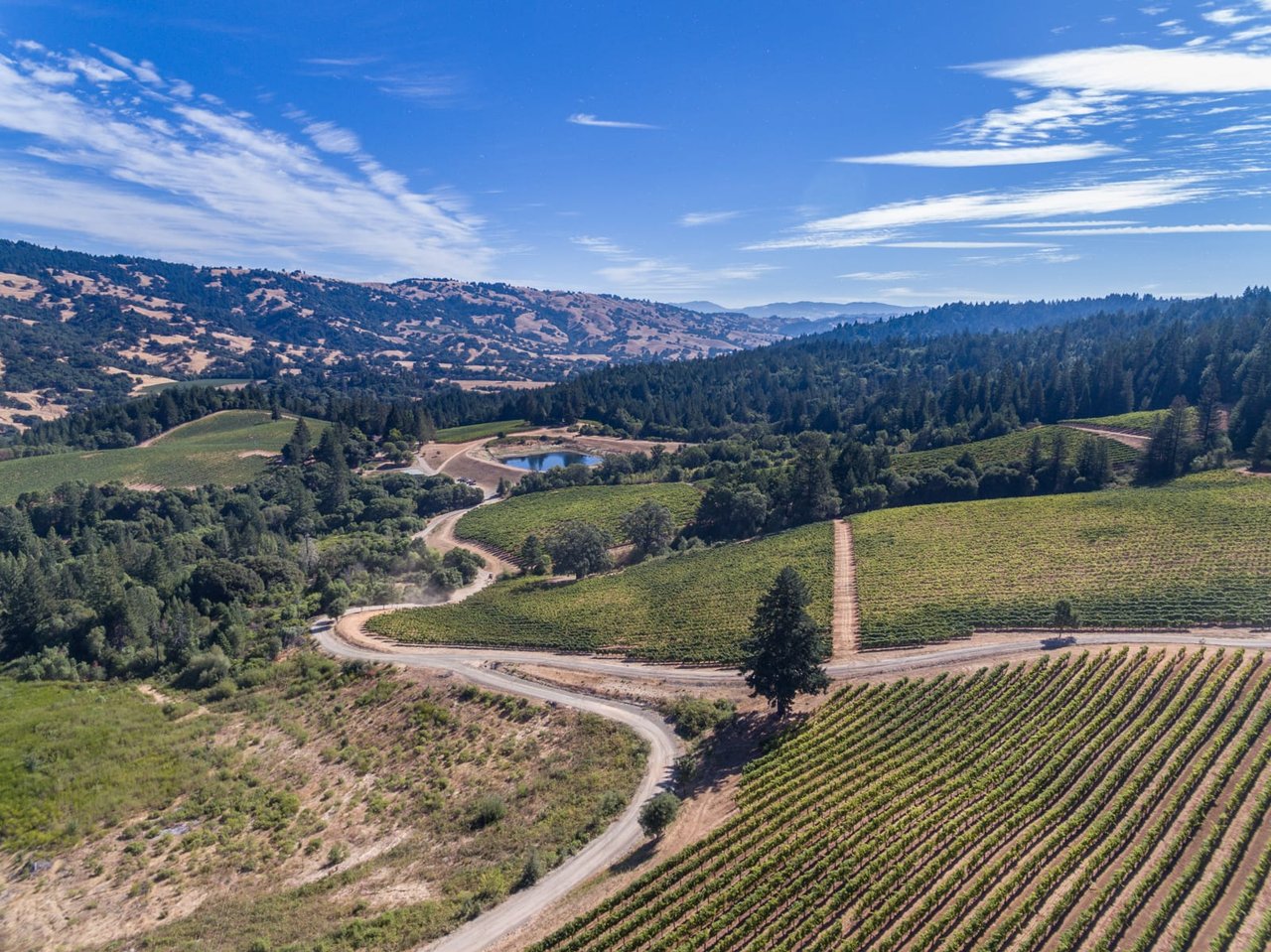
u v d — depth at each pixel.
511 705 77.62
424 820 61.78
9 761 71.62
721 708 71.81
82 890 55.34
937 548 114.75
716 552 131.25
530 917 46.22
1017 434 185.75
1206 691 62.31
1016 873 44.66
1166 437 143.38
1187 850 46.41
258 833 62.28
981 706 65.88
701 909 44.19
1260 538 99.50
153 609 106.56
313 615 112.19
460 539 163.88
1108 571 96.38
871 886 44.88
